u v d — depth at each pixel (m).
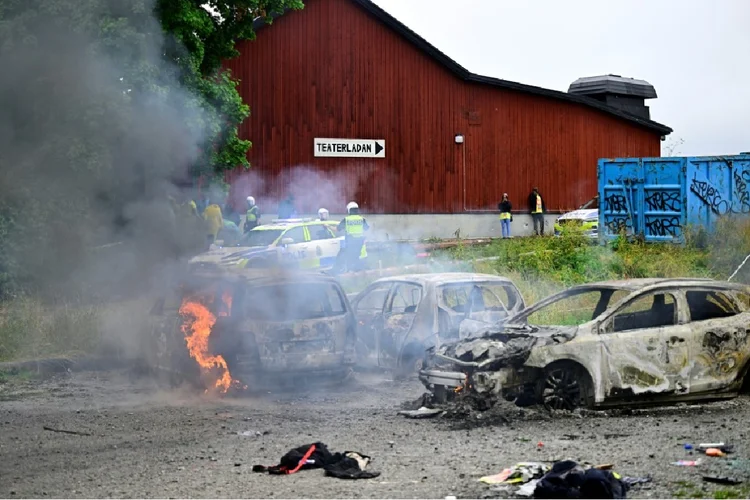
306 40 37.81
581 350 10.64
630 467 7.94
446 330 13.41
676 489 7.16
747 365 11.20
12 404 12.52
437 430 10.07
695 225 24.48
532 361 10.67
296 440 9.72
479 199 43.28
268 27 36.94
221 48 28.00
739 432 9.39
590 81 55.56
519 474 7.68
